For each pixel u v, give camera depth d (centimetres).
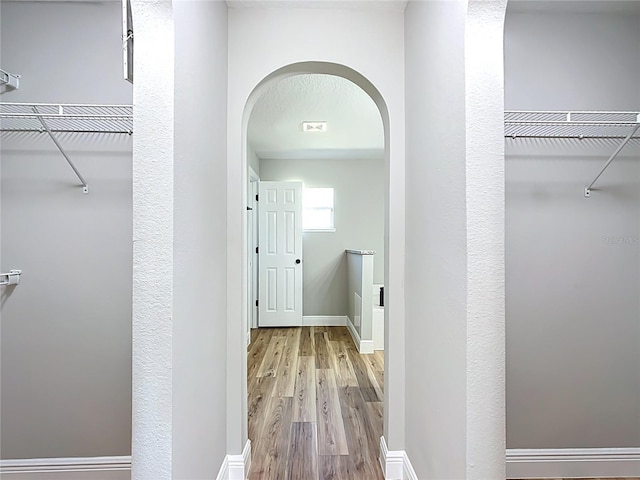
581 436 175
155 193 107
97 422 180
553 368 175
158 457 106
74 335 179
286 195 531
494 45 113
